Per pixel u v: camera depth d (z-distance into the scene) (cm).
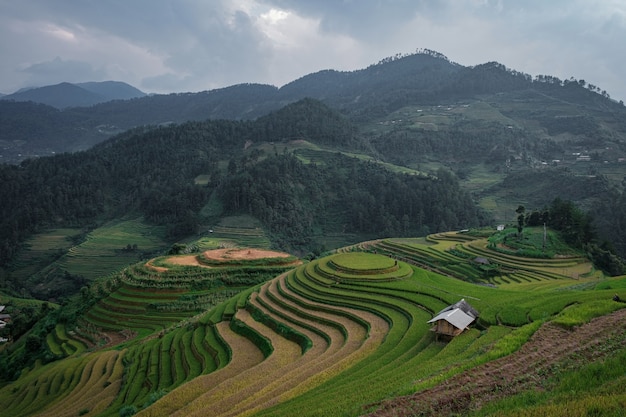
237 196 15450
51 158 19025
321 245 14275
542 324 2916
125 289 7650
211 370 4172
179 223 14925
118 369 4912
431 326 3853
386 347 3512
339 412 2047
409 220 15925
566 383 1823
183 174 18050
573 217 9019
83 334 6750
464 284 5338
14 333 8288
